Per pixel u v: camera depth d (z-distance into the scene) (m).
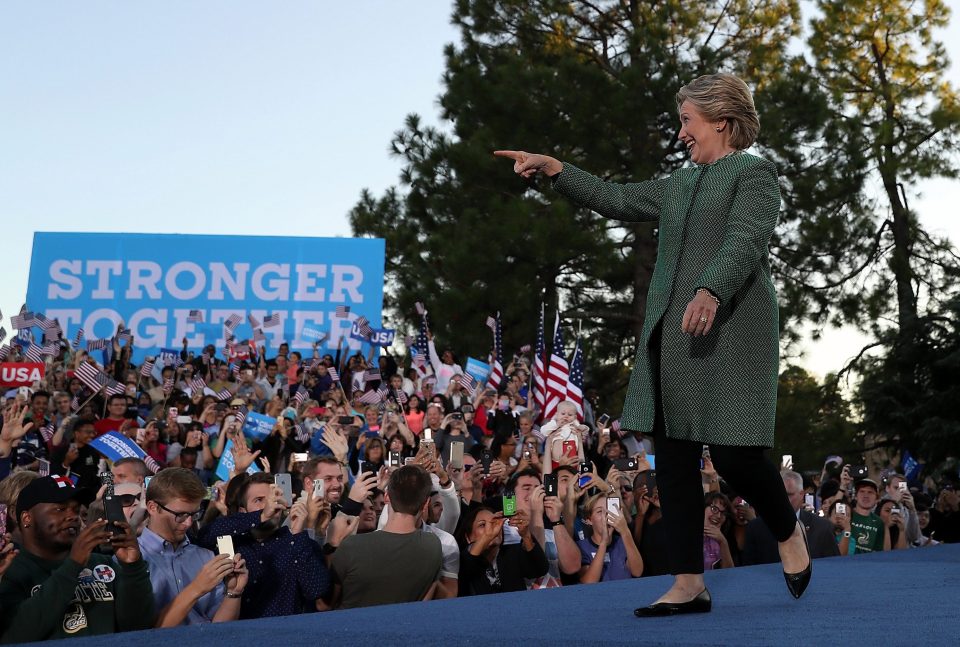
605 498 6.78
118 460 6.43
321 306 19.95
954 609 1.94
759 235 2.48
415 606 2.43
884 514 9.18
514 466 10.21
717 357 2.52
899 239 26.98
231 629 1.88
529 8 25.41
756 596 2.61
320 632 1.79
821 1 28.11
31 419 10.68
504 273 23.59
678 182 2.73
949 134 26.64
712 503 7.11
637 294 24.94
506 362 24.42
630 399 2.64
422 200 26.00
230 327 18.72
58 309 19.84
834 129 24.80
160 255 20.02
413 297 25.20
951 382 24.48
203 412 12.12
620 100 22.36
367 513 6.18
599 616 2.20
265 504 5.55
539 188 23.78
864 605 2.12
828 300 25.95
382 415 13.20
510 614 2.21
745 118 2.71
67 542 4.15
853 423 26.94
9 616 3.80
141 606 4.07
